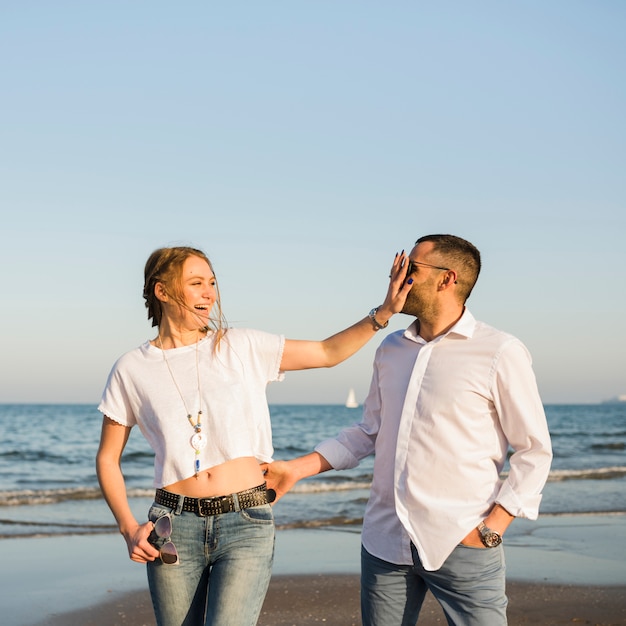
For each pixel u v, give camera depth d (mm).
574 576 7215
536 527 10031
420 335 3326
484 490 3074
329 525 10555
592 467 22281
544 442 3027
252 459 2939
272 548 2934
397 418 3215
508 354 3062
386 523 3215
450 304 3213
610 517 11078
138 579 7203
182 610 2875
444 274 3156
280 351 3104
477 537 3010
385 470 3229
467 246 3221
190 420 2912
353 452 3494
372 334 3195
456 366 3107
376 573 3238
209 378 2980
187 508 2854
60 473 21516
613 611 6109
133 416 3086
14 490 16328
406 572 3189
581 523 10422
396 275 3184
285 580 7090
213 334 3121
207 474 2883
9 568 7621
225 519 2840
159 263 3064
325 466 3471
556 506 12539
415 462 3109
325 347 3174
